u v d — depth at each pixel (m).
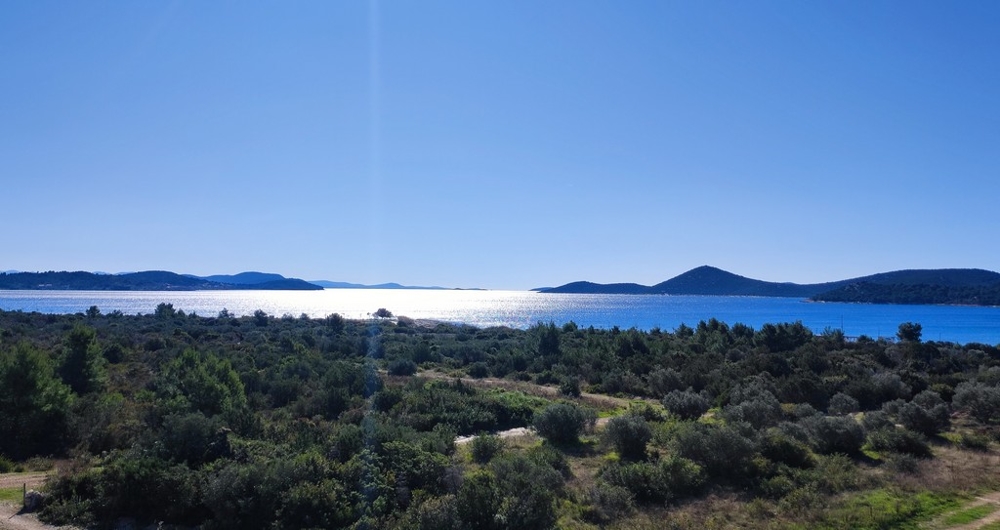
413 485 19.34
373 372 47.75
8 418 26.34
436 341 92.38
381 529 16.58
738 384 42.25
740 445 22.94
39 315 94.31
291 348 66.88
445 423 33.50
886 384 40.56
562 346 71.31
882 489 20.75
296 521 16.72
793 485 21.03
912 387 42.09
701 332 79.25
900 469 23.25
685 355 61.12
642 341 68.75
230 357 52.94
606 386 51.22
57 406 27.89
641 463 22.53
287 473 18.06
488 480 18.28
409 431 26.53
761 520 18.27
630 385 50.59
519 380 58.09
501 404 37.41
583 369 58.31
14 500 18.92
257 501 17.08
